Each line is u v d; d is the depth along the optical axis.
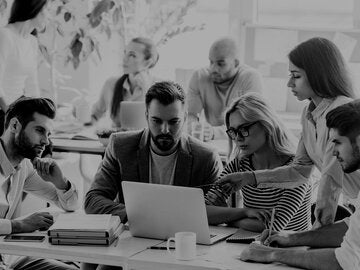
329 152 2.91
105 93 5.28
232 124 3.25
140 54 5.09
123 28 5.64
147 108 3.34
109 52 6.12
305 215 3.32
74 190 3.54
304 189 3.26
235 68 5.05
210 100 5.16
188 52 5.99
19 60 4.72
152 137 3.36
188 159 3.40
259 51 5.73
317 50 3.01
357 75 5.47
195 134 4.91
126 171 3.45
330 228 2.86
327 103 3.03
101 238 2.94
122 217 3.27
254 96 3.28
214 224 3.28
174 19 5.75
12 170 3.39
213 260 2.74
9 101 4.71
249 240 3.00
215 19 5.95
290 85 3.10
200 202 2.90
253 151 3.27
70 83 6.22
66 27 5.97
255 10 5.89
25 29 4.73
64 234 2.95
